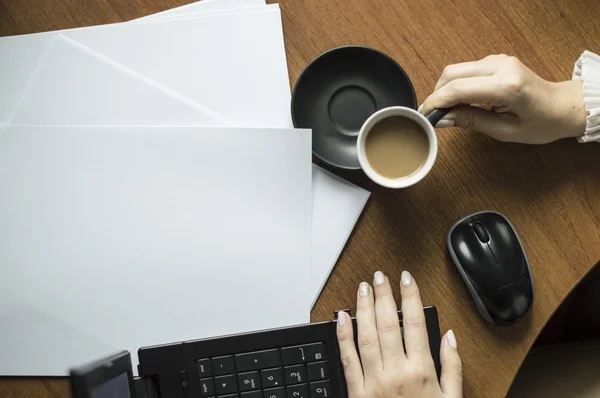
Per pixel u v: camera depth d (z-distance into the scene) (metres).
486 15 0.63
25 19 0.65
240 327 0.63
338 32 0.64
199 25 0.64
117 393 0.47
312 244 0.63
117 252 0.63
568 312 0.89
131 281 0.63
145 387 0.56
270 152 0.62
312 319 0.63
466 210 0.63
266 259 0.63
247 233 0.63
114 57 0.65
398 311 0.61
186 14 0.65
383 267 0.63
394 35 0.64
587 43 0.63
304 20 0.64
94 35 0.64
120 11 0.65
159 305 0.63
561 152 0.63
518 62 0.58
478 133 0.64
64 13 0.65
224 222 0.63
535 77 0.58
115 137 0.63
